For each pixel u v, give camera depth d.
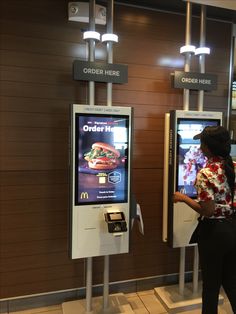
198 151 2.57
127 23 2.70
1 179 2.45
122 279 2.88
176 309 2.58
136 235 2.89
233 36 3.13
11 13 2.38
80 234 2.25
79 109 2.19
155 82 2.83
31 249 2.58
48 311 2.58
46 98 2.52
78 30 2.55
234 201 1.96
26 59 2.44
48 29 2.48
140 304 2.72
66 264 2.69
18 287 2.57
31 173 2.53
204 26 2.55
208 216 1.89
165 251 3.01
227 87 3.10
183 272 2.73
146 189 2.89
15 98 2.44
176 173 2.53
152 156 2.88
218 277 1.95
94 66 2.22
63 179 2.62
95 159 2.25
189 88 2.53
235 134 3.25
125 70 2.31
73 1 2.50
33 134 2.50
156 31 2.79
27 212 2.54
